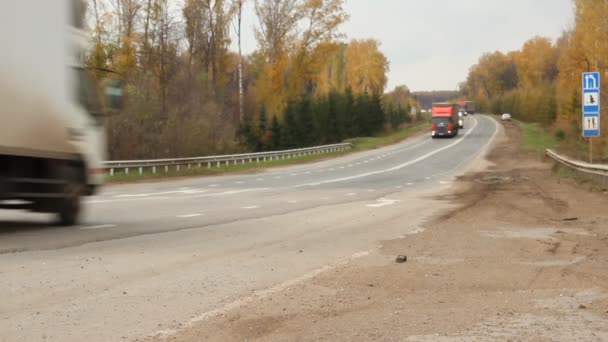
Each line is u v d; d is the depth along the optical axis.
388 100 124.69
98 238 12.88
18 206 14.59
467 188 30.12
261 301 7.58
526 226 15.42
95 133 15.22
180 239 13.01
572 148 61.34
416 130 113.56
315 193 27.62
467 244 12.37
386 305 7.40
